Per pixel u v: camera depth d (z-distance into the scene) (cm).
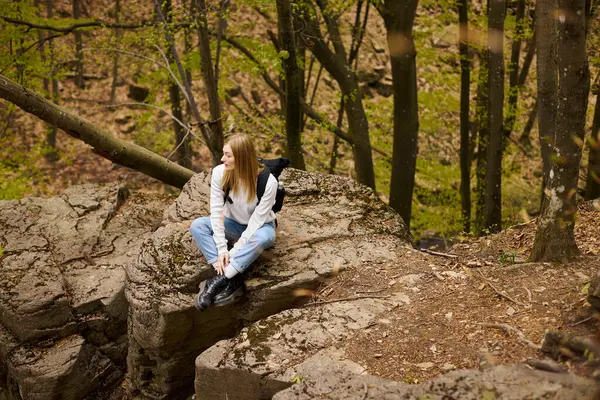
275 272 454
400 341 375
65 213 641
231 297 430
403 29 795
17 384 508
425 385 310
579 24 369
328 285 451
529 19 945
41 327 502
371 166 912
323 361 363
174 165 728
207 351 391
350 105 891
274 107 1404
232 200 439
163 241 489
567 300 383
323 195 568
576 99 386
